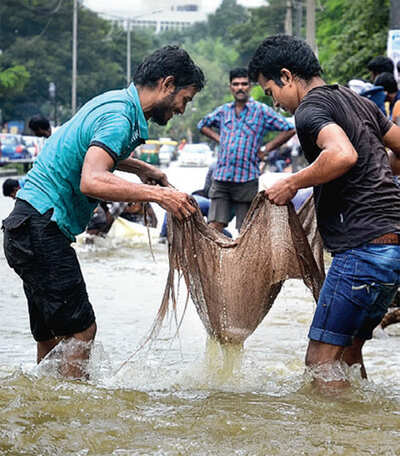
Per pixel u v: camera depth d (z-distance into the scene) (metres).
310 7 37.25
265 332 8.70
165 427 4.83
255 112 13.72
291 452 4.44
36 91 102.31
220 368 6.29
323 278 6.24
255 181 13.80
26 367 6.97
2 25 104.88
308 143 5.42
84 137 5.68
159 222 17.72
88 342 5.94
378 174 5.39
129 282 11.96
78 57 107.62
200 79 5.95
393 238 5.33
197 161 69.69
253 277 6.15
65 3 106.19
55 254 5.75
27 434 4.66
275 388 5.87
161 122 6.00
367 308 5.43
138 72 5.89
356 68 33.41
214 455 4.38
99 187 5.39
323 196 5.53
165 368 6.68
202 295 6.16
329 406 5.31
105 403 5.25
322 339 5.50
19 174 51.94
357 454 4.43
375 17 33.53
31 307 6.16
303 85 5.71
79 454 4.41
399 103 10.53
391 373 6.88
